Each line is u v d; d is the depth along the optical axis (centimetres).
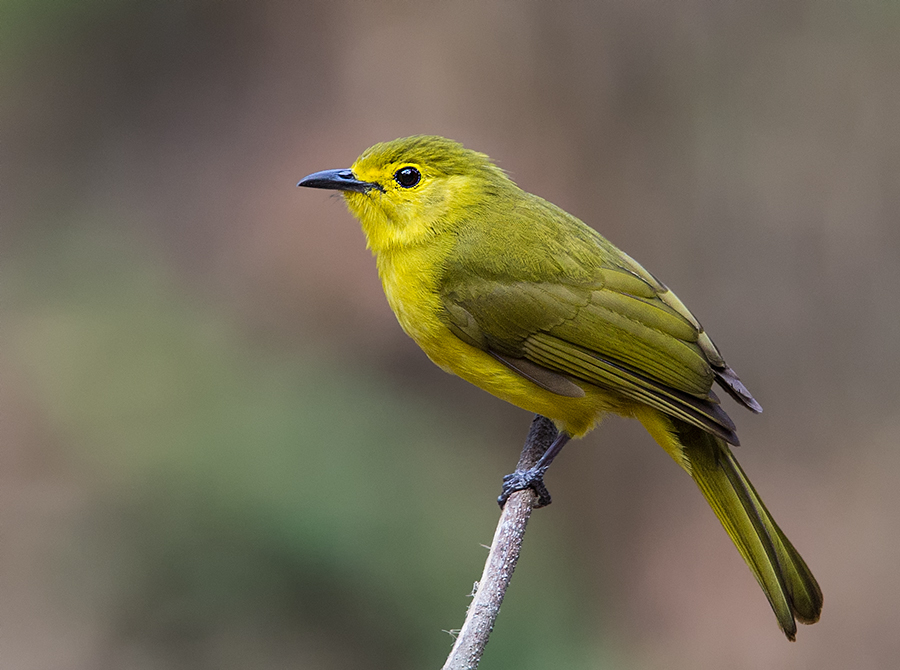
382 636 1100
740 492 797
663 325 812
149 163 1622
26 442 1212
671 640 1347
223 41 1605
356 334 1336
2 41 1667
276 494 1114
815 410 1435
